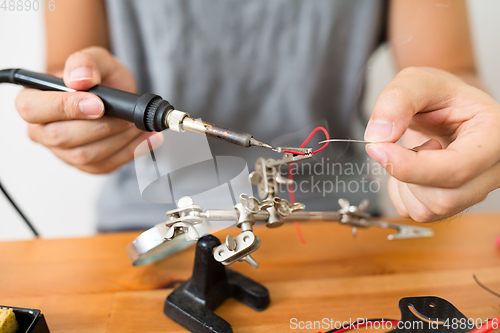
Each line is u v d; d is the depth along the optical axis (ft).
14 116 4.10
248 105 3.11
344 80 3.14
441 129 1.53
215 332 1.39
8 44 3.86
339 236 2.20
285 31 2.92
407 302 1.40
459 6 2.66
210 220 1.31
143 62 3.13
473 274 1.81
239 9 2.85
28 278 1.84
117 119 1.74
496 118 1.28
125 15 2.91
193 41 2.90
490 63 4.40
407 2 2.82
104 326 1.53
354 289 1.72
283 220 1.50
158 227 1.49
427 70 1.48
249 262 1.33
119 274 1.88
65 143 1.85
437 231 2.21
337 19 2.92
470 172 1.18
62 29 2.97
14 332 1.28
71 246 2.12
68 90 1.67
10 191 4.37
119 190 3.13
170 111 1.46
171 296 1.58
